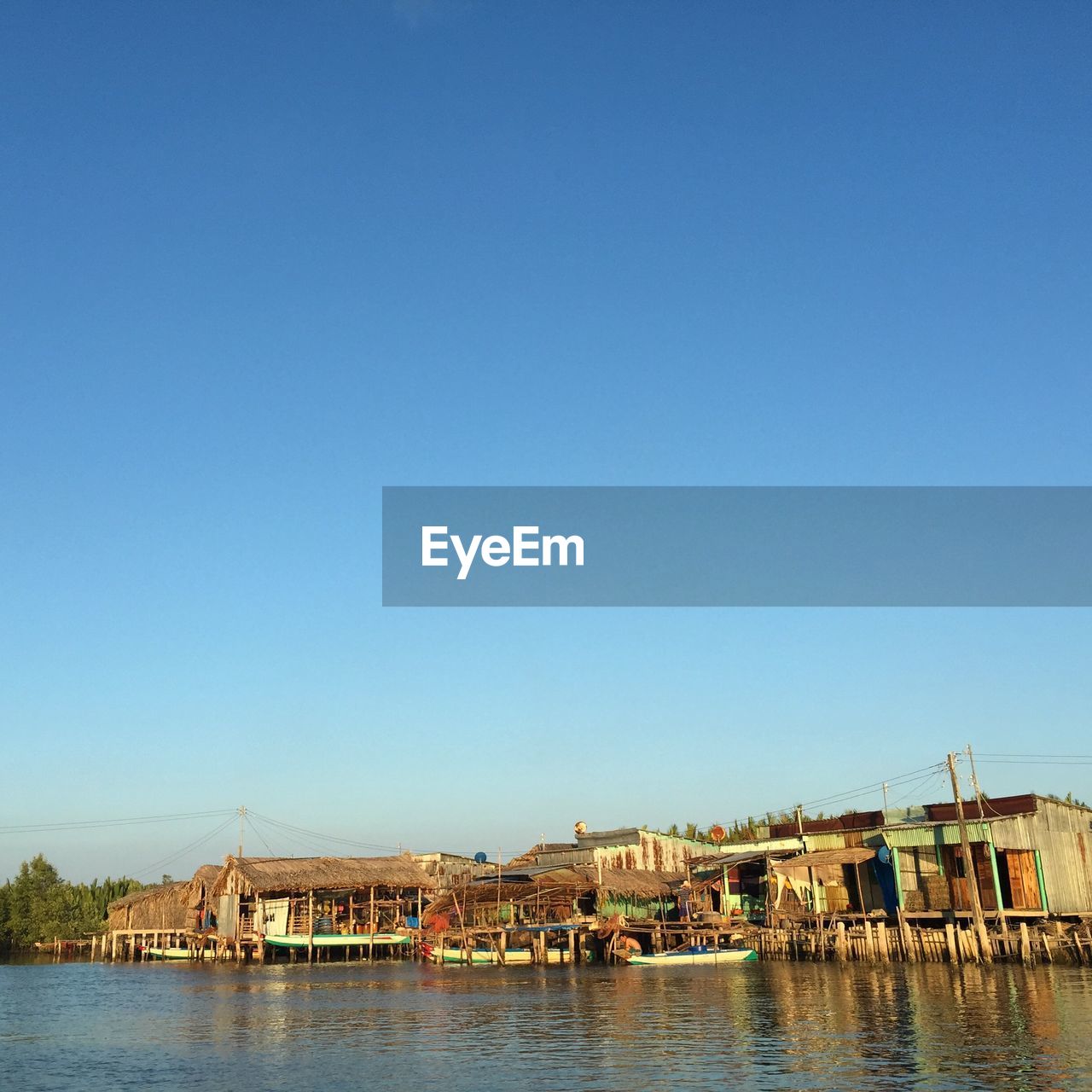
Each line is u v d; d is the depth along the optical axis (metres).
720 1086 31.42
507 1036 42.47
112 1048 42.81
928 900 72.38
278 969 87.88
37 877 139.38
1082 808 74.00
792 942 76.69
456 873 109.81
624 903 92.12
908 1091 29.97
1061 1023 40.19
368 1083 33.47
